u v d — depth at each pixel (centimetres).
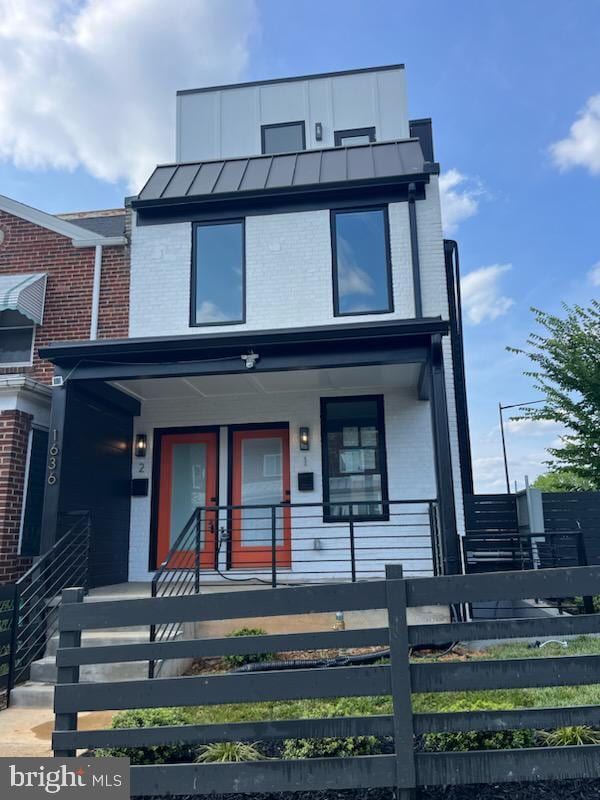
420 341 677
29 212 950
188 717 400
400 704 314
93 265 916
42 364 885
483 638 322
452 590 326
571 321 1159
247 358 692
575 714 312
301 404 881
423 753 312
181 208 909
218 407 902
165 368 709
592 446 1109
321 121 1330
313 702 447
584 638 620
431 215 865
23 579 586
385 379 817
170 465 911
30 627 620
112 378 715
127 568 870
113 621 344
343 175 911
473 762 308
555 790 320
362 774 309
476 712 315
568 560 826
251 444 898
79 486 744
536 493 812
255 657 597
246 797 326
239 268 889
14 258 938
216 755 344
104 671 553
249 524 873
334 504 688
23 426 710
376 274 861
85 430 769
